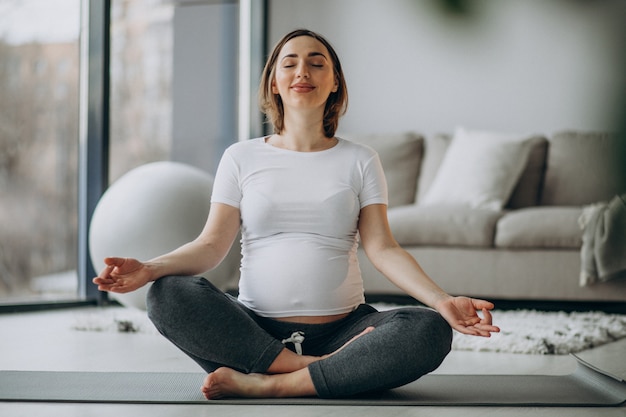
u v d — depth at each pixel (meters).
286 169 2.40
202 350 2.20
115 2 5.07
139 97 5.30
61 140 4.70
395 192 5.85
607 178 5.50
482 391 2.39
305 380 2.17
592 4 5.95
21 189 4.45
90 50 4.87
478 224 4.88
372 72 6.36
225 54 6.25
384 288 5.14
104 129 4.88
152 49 5.43
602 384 2.43
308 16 6.47
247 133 6.46
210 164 6.10
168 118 5.59
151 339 3.52
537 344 3.26
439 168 5.82
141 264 2.18
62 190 4.71
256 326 2.23
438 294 2.20
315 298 2.33
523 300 5.04
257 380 2.19
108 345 3.33
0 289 4.38
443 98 6.22
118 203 4.21
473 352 3.28
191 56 5.84
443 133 6.18
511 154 5.46
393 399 2.24
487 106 6.14
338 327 2.35
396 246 2.38
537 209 4.95
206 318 2.19
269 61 2.50
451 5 6.18
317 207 2.36
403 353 2.14
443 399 2.26
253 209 2.38
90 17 4.87
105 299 4.85
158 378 2.55
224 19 6.21
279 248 2.37
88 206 4.86
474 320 2.12
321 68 2.40
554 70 6.02
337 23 6.42
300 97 2.37
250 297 2.38
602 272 4.65
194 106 5.88
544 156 5.63
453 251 4.93
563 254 4.77
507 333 3.49
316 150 2.46
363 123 6.38
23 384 2.44
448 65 6.21
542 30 6.03
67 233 4.74
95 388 2.38
